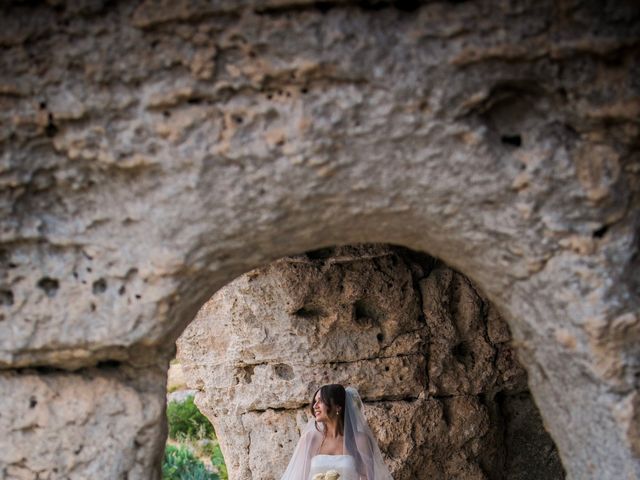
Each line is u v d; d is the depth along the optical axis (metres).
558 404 4.07
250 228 3.75
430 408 6.70
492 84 3.40
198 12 3.31
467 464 6.86
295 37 3.35
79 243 3.69
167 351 4.06
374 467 6.23
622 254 3.58
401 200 3.77
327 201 3.75
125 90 3.46
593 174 3.50
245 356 6.76
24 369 3.87
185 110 3.49
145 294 3.73
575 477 4.03
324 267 6.44
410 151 3.56
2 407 3.78
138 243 3.69
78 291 3.72
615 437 3.70
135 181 3.62
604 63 3.38
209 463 11.56
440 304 6.79
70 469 3.83
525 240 3.68
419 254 6.90
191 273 3.78
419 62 3.36
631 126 3.42
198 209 3.63
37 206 3.66
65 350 3.78
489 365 6.93
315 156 3.53
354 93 3.42
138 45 3.39
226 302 6.73
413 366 6.67
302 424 6.73
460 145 3.53
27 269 3.68
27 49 3.40
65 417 3.82
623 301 3.57
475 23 3.31
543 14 3.28
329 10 3.36
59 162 3.57
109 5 3.36
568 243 3.60
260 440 6.84
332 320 6.54
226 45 3.38
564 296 3.67
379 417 6.57
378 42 3.35
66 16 3.37
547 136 3.54
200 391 7.32
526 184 3.55
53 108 3.45
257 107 3.47
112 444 3.85
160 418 3.99
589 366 3.70
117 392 3.89
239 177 3.58
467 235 3.85
